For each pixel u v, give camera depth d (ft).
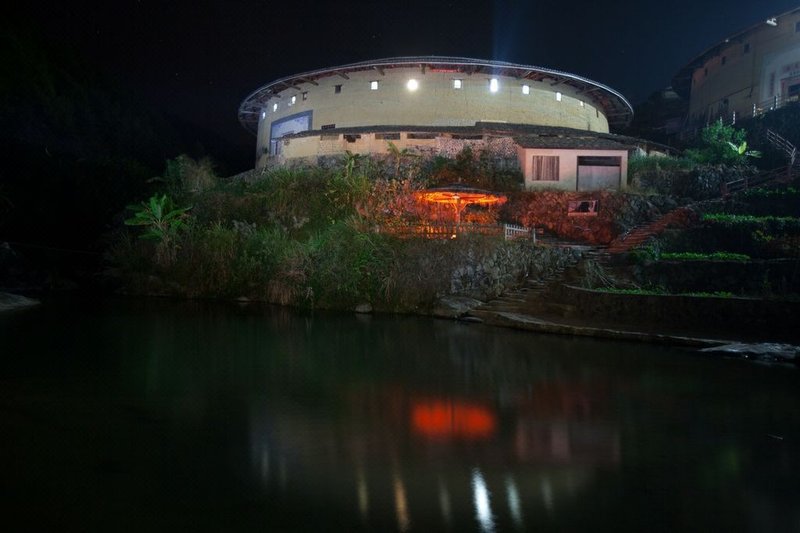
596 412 29.09
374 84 125.70
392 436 24.85
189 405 29.37
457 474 20.62
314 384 34.65
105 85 185.06
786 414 28.86
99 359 41.24
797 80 121.08
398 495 18.72
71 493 18.43
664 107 183.73
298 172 99.81
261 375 36.99
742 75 134.31
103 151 159.74
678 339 49.62
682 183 96.68
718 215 81.15
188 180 107.76
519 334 56.29
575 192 92.79
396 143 113.29
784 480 20.35
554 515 17.44
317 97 131.75
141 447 22.94
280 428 25.81
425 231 77.41
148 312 70.79
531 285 74.13
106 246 107.45
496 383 35.35
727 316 52.95
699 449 23.57
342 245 79.30
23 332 53.31
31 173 116.88
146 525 16.31
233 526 16.35
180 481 19.58
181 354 43.86
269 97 147.33
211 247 88.99
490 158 103.45
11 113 134.72
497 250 75.87
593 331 54.34
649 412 29.07
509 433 25.46
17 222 110.52
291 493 18.74
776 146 109.29
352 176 93.09
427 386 34.50
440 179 100.22
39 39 168.25
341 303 76.89
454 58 120.37
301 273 79.61
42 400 29.86
